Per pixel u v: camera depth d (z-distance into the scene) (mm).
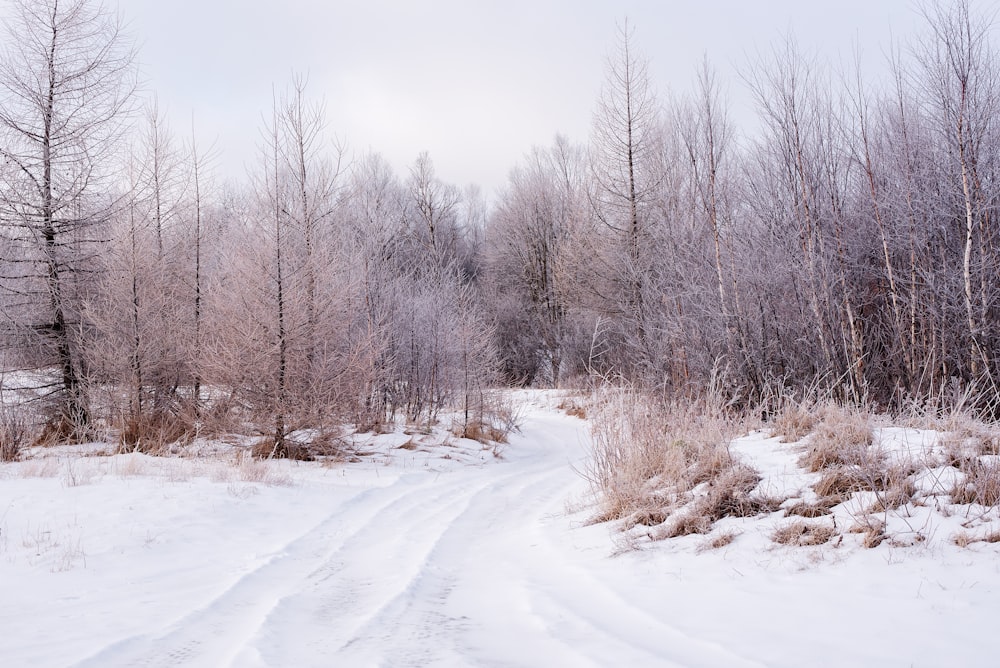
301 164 16234
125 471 11180
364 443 17547
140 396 16656
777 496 6184
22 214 16438
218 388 15938
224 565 6406
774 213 19188
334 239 17359
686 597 4430
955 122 14742
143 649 3863
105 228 17828
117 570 6051
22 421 15594
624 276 24859
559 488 12156
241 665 3432
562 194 47031
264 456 15305
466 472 15516
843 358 17141
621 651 3438
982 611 3570
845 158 18359
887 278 16875
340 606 4914
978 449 6039
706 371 19000
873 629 3490
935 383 15172
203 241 21391
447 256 45031
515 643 3729
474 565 6297
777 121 17938
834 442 6762
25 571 5855
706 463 7328
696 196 22375
